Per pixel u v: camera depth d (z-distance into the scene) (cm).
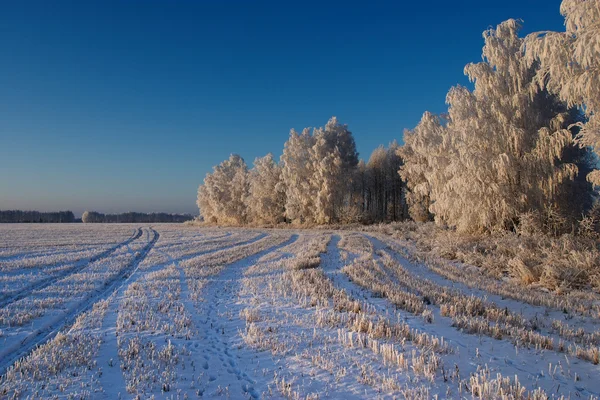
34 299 1062
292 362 572
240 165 7356
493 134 1919
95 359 595
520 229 1792
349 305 852
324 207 4688
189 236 3972
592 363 537
